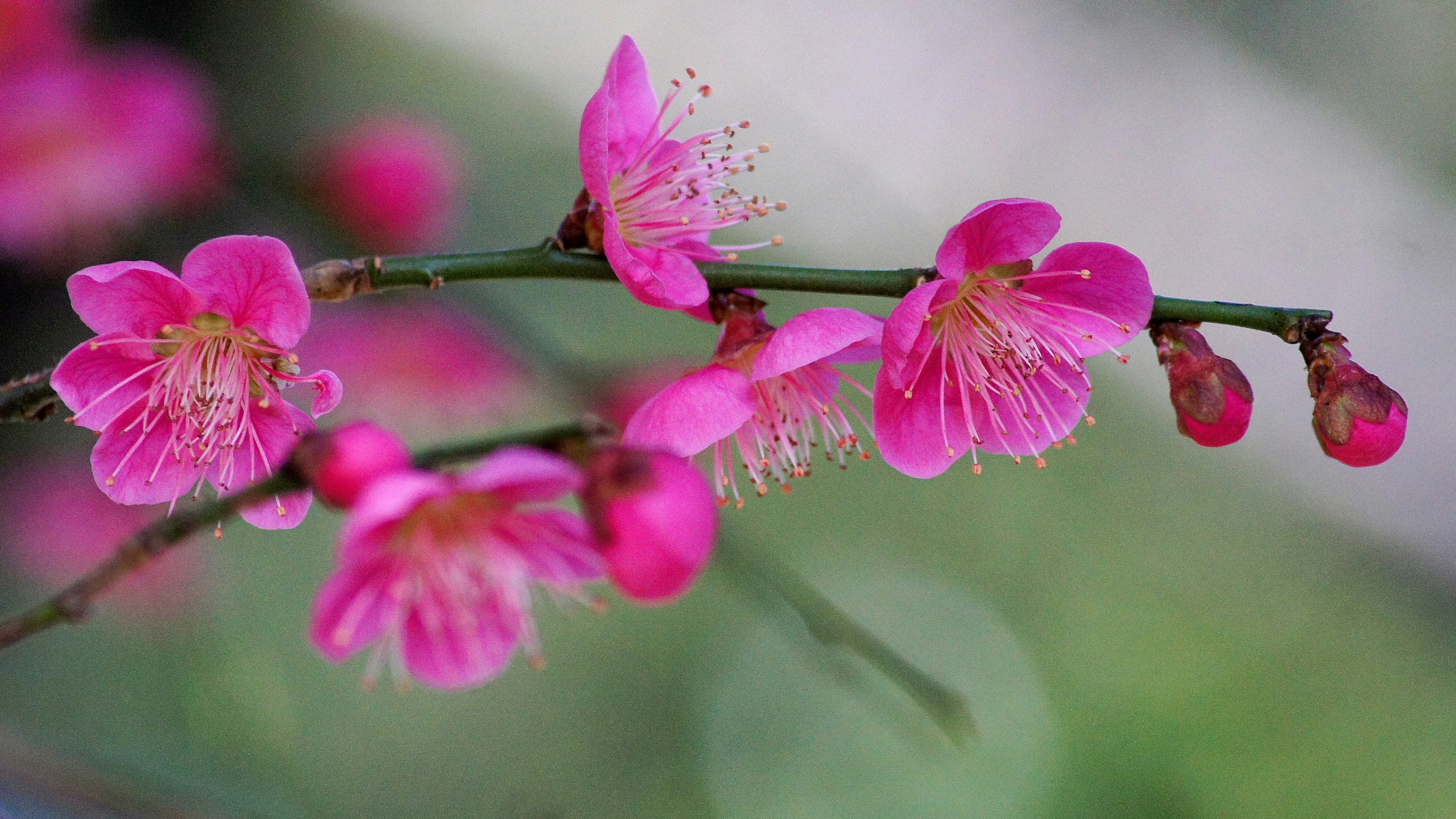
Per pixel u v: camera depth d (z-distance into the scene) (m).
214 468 0.42
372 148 0.56
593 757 0.77
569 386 0.52
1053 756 0.80
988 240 0.42
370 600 0.40
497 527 0.41
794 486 0.86
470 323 0.58
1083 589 0.86
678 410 0.42
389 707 0.73
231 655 0.52
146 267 0.41
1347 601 0.88
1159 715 0.81
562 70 0.90
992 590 0.85
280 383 0.42
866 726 0.83
